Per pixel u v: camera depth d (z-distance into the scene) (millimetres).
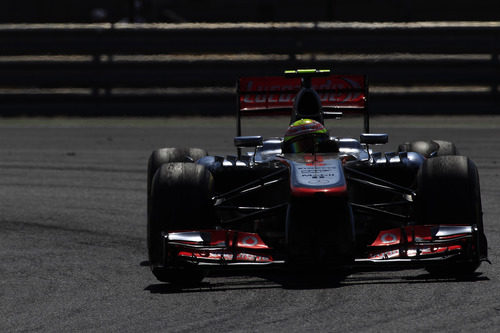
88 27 63875
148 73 63438
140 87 63625
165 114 63344
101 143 51625
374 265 20734
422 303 19641
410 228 21375
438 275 22125
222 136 53125
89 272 24578
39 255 26891
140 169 42875
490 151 46125
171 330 18547
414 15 106438
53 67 64000
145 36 63969
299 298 20531
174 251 21188
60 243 28547
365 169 25219
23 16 117625
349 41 63594
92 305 21031
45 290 22766
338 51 63688
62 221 32031
